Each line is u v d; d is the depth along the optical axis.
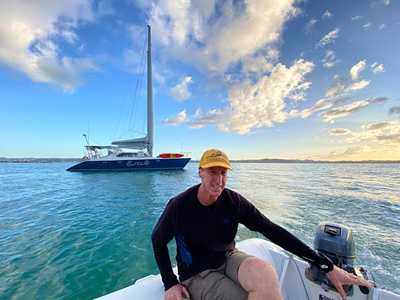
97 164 24.23
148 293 1.62
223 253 1.61
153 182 17.34
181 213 1.56
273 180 19.75
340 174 29.05
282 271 1.96
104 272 3.89
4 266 4.11
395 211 7.78
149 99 28.75
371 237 5.22
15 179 21.59
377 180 19.86
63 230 6.14
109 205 9.38
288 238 1.62
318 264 1.59
